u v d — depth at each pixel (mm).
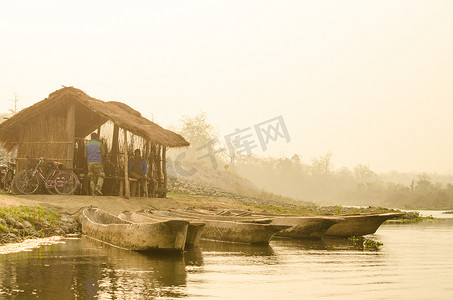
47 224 11367
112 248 9289
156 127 19266
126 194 16062
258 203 29000
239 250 9898
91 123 19219
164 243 8539
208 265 7695
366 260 8680
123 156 17734
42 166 15672
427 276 6941
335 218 12234
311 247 10836
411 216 27016
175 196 24266
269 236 10828
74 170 16406
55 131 15992
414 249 10648
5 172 17312
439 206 75438
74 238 10805
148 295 5387
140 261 7848
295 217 12602
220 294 5516
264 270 7324
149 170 18891
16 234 10102
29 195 14586
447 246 11328
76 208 13586
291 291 5758
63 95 15586
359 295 5574
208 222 11844
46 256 8094
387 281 6496
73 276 6422
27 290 5539
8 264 7250
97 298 5219
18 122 16312
